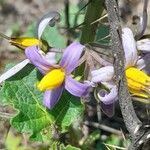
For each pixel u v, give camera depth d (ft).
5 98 0.48
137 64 0.44
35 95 0.49
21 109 0.48
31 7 0.88
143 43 0.44
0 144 0.64
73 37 0.62
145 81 0.43
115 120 0.67
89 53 0.44
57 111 0.49
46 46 0.45
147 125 0.39
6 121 0.60
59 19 0.46
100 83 0.43
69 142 0.58
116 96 0.43
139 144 0.40
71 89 0.44
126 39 0.43
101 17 0.46
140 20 0.45
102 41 0.54
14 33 0.83
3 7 0.87
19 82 0.49
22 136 0.63
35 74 0.50
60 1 0.87
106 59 0.45
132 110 0.40
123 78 0.39
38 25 0.46
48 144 0.52
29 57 0.44
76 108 0.49
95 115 0.67
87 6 0.51
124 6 0.76
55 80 0.43
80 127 0.60
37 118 0.49
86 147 0.59
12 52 0.78
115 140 0.65
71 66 0.43
